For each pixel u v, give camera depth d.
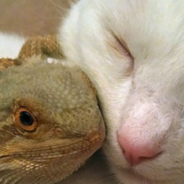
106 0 0.17
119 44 0.16
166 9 0.14
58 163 0.12
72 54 0.18
